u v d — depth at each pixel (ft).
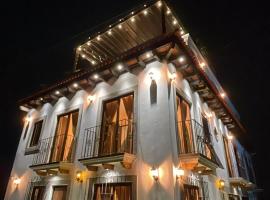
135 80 25.05
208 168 22.38
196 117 27.53
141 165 20.08
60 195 24.82
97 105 27.27
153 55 23.26
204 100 33.12
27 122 35.96
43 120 33.22
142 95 23.39
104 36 36.35
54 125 30.89
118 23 34.40
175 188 17.90
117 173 21.31
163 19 29.91
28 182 28.99
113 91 26.58
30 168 29.91
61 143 29.07
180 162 20.12
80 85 29.60
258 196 60.54
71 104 30.68
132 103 24.57
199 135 26.13
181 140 23.03
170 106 21.49
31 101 34.81
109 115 25.95
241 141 51.52
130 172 20.49
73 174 24.59
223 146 36.37
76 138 26.89
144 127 21.57
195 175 23.03
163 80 22.52
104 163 21.15
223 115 38.09
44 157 28.81
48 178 26.94
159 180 18.45
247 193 45.14
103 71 26.84
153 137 20.51
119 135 23.79
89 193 21.98
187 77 27.48
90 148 24.70
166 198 17.48
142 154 20.51
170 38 21.79
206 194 24.32
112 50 39.22
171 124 20.66
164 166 18.71
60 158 27.78
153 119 21.29
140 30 35.09
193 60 24.49
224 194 30.37
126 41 37.17
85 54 40.60
